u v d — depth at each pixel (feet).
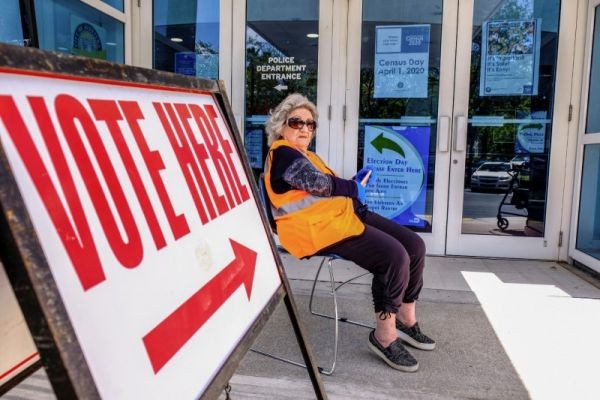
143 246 2.99
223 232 4.02
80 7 12.60
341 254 7.64
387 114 14.07
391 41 13.82
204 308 3.46
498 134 13.70
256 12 14.25
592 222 13.25
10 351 3.56
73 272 2.43
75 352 2.29
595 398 6.90
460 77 13.64
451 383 7.30
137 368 2.68
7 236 2.16
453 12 13.48
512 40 13.38
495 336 8.88
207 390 3.20
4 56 2.32
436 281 11.90
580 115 13.11
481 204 13.98
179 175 3.60
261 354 7.96
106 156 2.90
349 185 7.81
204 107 4.42
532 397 6.93
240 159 4.82
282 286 4.90
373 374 7.55
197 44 14.62
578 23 13.03
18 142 2.35
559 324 9.42
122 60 14.48
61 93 2.70
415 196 14.20
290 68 14.29
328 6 13.92
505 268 13.05
